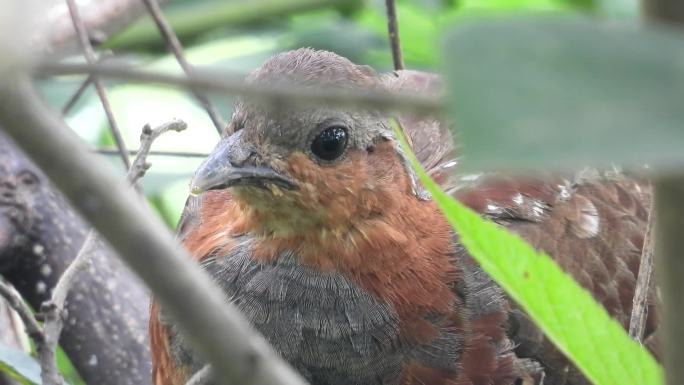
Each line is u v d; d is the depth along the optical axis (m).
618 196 1.62
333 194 1.58
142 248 0.96
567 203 1.61
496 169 0.83
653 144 0.79
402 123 1.61
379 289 1.58
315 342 1.58
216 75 0.98
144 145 1.54
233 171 1.57
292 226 1.58
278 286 1.59
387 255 1.58
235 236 1.59
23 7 0.83
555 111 0.80
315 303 1.58
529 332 1.59
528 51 0.81
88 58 1.60
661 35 0.82
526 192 1.61
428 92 1.60
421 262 1.58
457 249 1.59
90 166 0.93
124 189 0.98
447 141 1.61
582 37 0.82
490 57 0.80
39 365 1.55
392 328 1.58
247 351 1.03
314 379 1.59
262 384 1.05
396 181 1.58
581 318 1.46
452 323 1.58
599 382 1.46
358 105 0.91
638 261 1.62
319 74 1.57
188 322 1.00
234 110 1.59
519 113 0.79
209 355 1.02
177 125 1.54
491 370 1.58
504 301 1.58
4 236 1.62
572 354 1.46
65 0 1.62
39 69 0.97
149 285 0.98
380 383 1.58
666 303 0.95
